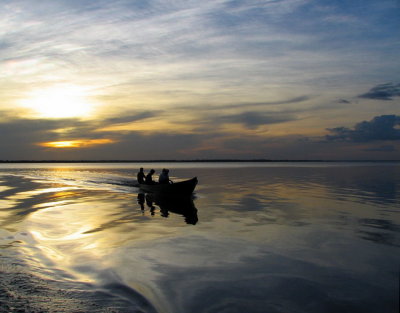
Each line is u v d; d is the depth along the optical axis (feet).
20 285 16.57
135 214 37.93
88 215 36.99
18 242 24.82
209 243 25.20
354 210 39.63
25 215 36.22
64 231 28.94
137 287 16.98
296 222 32.73
